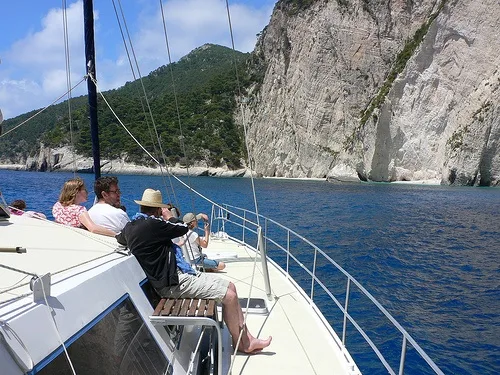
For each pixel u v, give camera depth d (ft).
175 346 11.69
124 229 13.35
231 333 14.28
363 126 250.78
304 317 18.40
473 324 35.60
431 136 238.27
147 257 12.84
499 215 106.32
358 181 246.27
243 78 373.81
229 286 13.78
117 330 9.20
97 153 23.04
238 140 343.46
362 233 80.18
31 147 377.09
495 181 212.43
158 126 317.22
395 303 40.78
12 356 6.23
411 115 242.78
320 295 41.63
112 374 8.13
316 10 286.46
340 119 270.46
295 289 21.91
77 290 8.50
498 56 220.43
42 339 6.90
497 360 29.25
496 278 50.80
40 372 6.53
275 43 339.57
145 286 12.34
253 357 14.70
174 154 310.86
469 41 227.61
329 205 126.52
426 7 257.55
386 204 129.29
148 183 199.11
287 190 180.04
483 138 210.38
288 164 291.99
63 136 305.53
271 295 20.39
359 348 30.22
